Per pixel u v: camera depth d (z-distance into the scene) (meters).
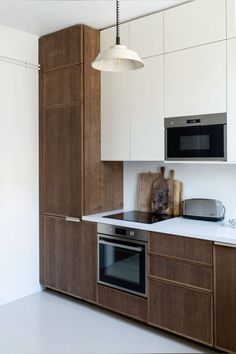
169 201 3.24
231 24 2.52
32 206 3.55
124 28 3.12
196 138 2.71
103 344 2.62
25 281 3.52
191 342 2.65
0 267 3.29
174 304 2.62
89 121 3.24
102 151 3.34
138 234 2.81
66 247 3.37
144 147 3.03
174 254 2.60
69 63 3.27
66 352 2.50
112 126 3.25
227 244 2.31
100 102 3.34
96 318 3.06
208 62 2.63
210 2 2.61
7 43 3.29
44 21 3.14
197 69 2.69
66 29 3.29
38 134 3.59
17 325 2.91
